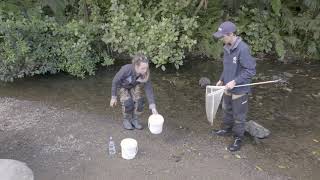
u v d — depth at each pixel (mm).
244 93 4922
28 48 6754
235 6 8133
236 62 4766
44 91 6742
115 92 5141
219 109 6258
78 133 5457
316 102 6547
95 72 7457
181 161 4914
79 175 4609
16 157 4914
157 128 5297
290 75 7477
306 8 8266
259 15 8102
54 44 7098
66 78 7238
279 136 5578
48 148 5113
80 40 7105
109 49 7703
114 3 7395
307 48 8141
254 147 5281
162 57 7203
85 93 6703
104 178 4566
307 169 4871
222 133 5500
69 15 7973
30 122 5715
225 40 4672
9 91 6715
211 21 8125
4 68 6910
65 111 6070
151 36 7219
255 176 4684
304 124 5918
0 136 5352
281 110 6301
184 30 7496
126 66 5062
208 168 4797
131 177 4594
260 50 8133
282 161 5004
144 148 5148
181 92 6848
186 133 5555
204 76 7434
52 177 4562
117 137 5379
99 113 6043
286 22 8102
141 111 5535
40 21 7027
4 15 7219
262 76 7434
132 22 7469
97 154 5008
